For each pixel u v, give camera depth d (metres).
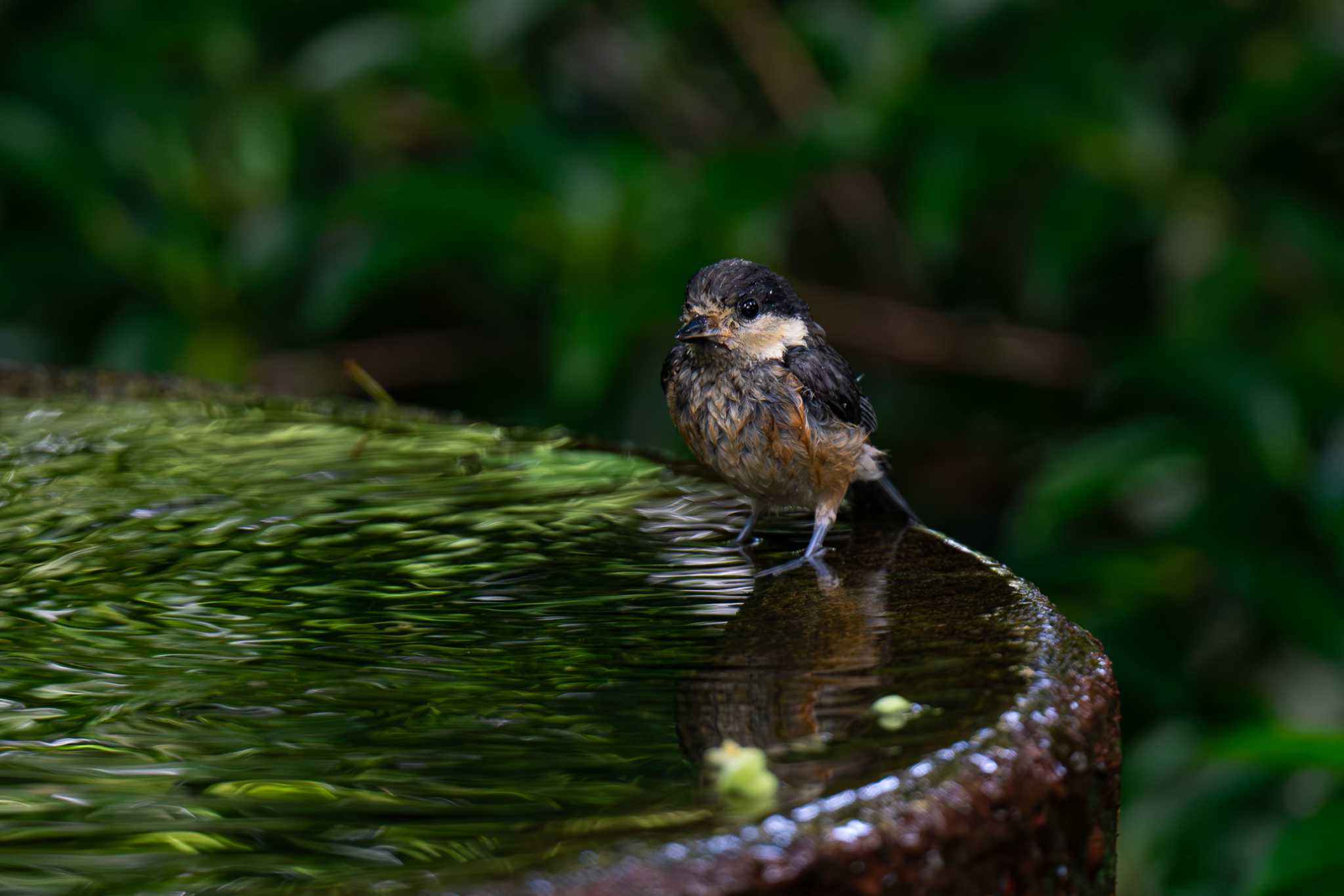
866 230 13.28
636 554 4.78
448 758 2.96
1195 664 9.73
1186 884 8.76
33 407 7.04
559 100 12.45
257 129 11.50
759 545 4.96
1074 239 10.12
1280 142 10.40
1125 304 12.36
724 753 2.69
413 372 13.45
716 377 5.36
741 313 5.29
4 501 5.36
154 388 7.44
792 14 11.75
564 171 10.02
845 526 5.32
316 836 2.58
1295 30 9.98
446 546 4.86
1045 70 9.98
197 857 2.52
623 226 9.95
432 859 2.46
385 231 10.28
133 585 4.39
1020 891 2.75
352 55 11.03
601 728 3.11
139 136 11.49
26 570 4.54
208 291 11.73
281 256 11.39
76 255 11.82
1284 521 9.53
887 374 13.13
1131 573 9.60
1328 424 9.60
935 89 9.97
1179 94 11.03
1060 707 3.03
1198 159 9.86
